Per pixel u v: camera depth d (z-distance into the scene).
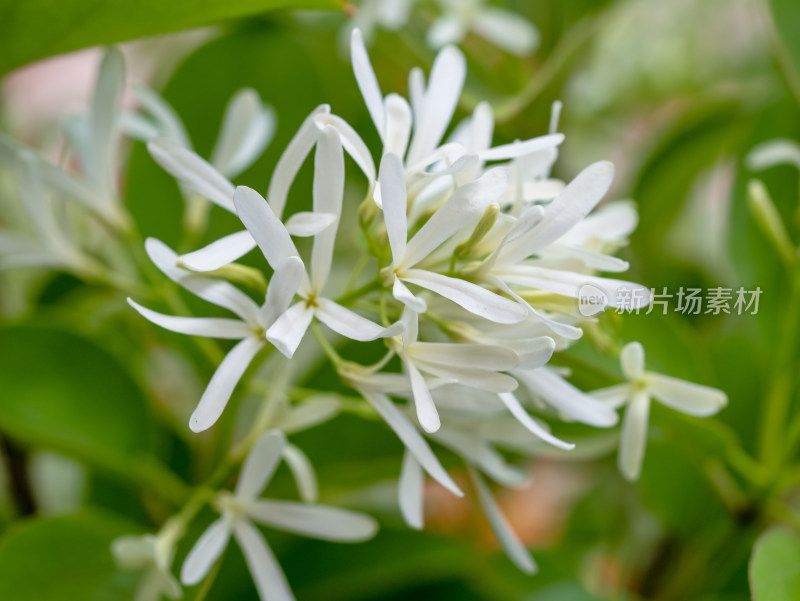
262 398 0.29
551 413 0.23
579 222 0.21
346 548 0.27
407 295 0.19
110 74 0.23
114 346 0.28
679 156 0.31
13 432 0.26
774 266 0.28
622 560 0.34
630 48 0.39
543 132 0.33
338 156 0.20
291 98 0.28
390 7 0.28
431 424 0.19
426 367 0.20
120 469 0.26
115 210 0.25
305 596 0.26
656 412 0.25
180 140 0.26
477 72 0.31
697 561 0.29
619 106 0.39
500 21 0.30
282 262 0.19
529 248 0.20
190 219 0.25
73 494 0.34
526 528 0.37
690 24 0.40
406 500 0.22
